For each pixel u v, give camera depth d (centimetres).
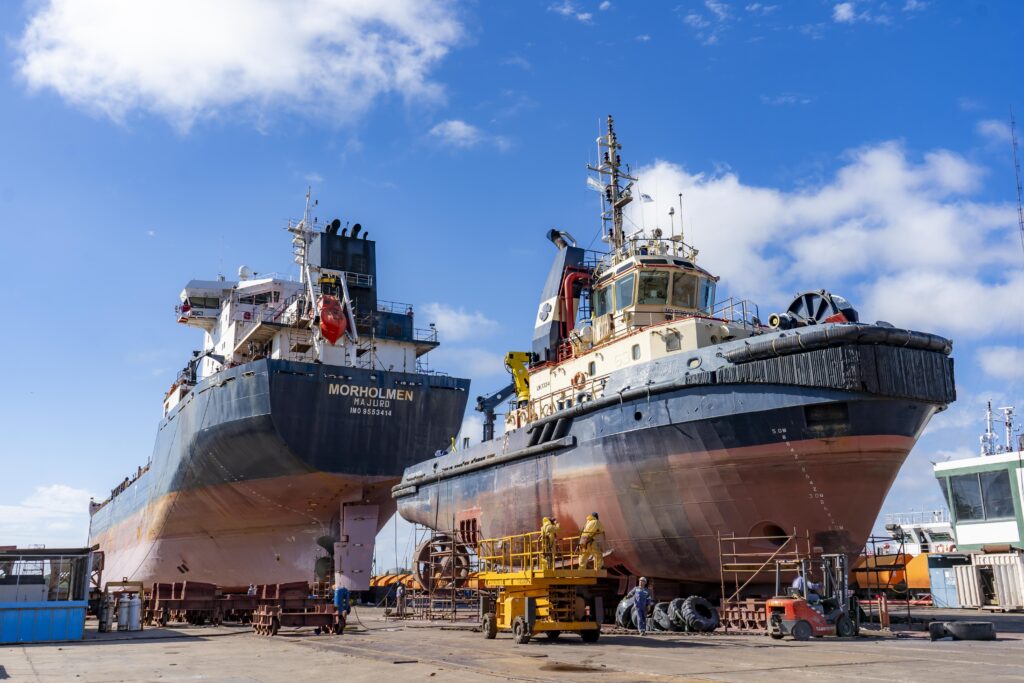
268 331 4272
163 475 4647
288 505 4116
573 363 2509
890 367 1744
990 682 984
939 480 3906
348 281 4397
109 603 2377
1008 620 2241
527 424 2559
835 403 1759
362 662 1384
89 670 1298
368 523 4044
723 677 1063
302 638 2036
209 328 5309
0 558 2248
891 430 1781
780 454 1833
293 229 4612
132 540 5506
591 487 2227
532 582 1706
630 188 2861
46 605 1981
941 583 3216
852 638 1688
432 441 4116
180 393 4984
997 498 3659
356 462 3922
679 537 2044
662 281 2458
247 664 1379
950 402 1836
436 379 4166
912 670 1124
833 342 1748
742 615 1859
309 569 4181
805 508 1856
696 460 1947
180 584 2748
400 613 2989
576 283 2752
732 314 2222
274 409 3722
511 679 1090
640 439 2061
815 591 1752
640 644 1609
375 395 3975
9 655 1598
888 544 2111
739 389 1873
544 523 1767
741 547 1944
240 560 4453
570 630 1675
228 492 4178
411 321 4497
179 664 1391
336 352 4100
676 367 2003
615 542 2208
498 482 2662
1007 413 4303
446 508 3002
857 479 1809
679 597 2153
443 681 1088
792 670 1136
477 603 3009
